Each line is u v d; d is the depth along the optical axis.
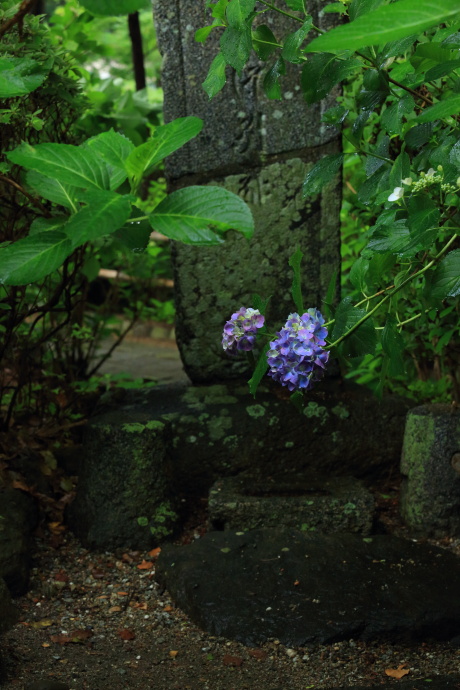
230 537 3.03
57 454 3.69
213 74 2.21
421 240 1.93
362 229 4.19
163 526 3.23
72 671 2.42
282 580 2.79
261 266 3.72
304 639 2.54
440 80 2.94
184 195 1.55
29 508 3.23
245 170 3.67
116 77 4.88
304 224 3.68
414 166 2.30
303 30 2.17
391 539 3.06
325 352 1.97
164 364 5.53
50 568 3.08
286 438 3.59
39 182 1.71
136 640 2.63
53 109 3.36
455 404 3.35
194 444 3.55
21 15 2.64
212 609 2.68
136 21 5.12
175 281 3.78
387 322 2.16
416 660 2.52
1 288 3.56
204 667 2.47
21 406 3.93
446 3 1.25
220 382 3.82
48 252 1.49
